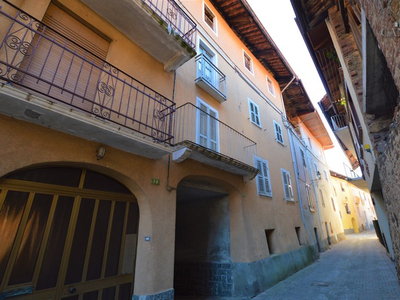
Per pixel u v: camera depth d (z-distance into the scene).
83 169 3.91
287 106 16.56
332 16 5.97
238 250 6.86
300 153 15.53
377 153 4.78
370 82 3.74
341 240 21.78
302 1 5.89
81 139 3.69
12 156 2.89
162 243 4.45
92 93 4.15
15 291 2.81
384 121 4.73
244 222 7.13
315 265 10.46
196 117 6.52
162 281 4.21
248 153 8.63
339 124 12.33
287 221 10.24
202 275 7.07
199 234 7.79
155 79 5.51
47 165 3.42
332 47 7.48
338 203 28.02
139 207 4.58
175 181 5.24
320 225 16.00
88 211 3.82
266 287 6.79
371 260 10.60
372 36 3.09
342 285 6.98
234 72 9.62
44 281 3.09
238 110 8.98
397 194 4.07
